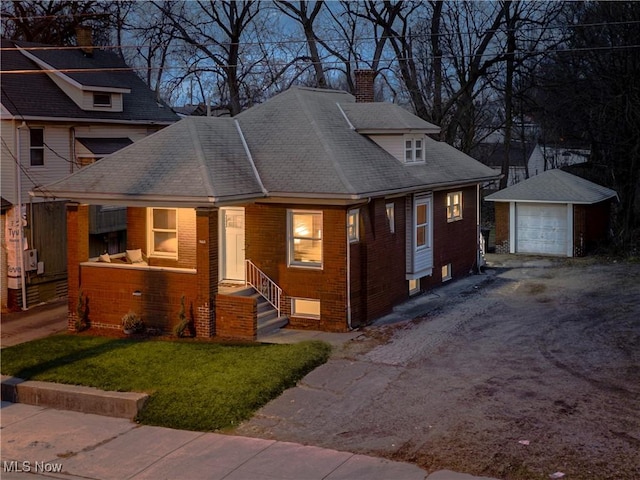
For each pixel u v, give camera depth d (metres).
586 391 13.94
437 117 42.38
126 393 14.52
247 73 44.59
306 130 20.97
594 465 10.72
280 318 19.58
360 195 18.23
